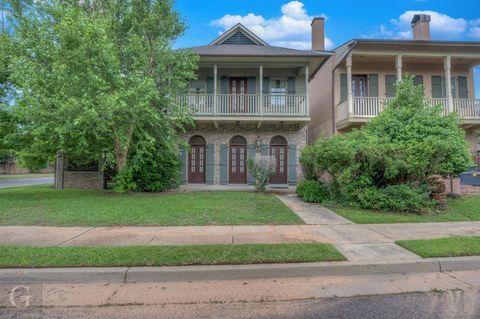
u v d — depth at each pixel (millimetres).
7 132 11469
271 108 14602
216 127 15180
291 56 13734
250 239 5492
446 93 14141
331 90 15727
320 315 3049
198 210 7973
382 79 15547
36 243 5184
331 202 9328
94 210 7934
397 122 9898
